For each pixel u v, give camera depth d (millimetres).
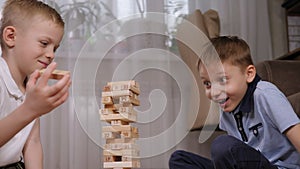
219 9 2125
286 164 1049
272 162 1061
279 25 2287
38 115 675
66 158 1828
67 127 1819
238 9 2148
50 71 632
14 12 957
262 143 1079
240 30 2133
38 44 936
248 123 1100
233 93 1068
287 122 982
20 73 972
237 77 1073
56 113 1817
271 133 1052
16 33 949
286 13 2254
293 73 1589
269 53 2178
